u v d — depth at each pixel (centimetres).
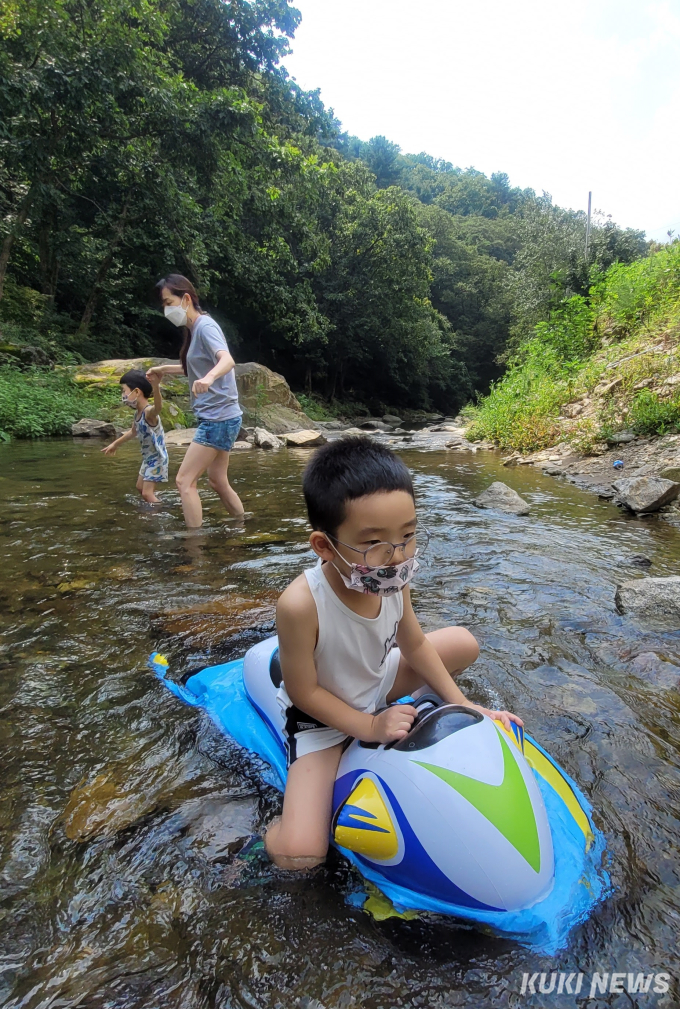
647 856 136
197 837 143
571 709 196
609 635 251
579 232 2466
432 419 2927
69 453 821
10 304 1504
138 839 142
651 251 1800
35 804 153
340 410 2592
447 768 129
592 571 334
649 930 118
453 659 189
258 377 1440
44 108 1148
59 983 107
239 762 171
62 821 147
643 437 706
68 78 1134
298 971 110
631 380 823
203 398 415
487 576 325
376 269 2520
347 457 147
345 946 115
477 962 112
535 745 162
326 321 2284
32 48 1173
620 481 559
